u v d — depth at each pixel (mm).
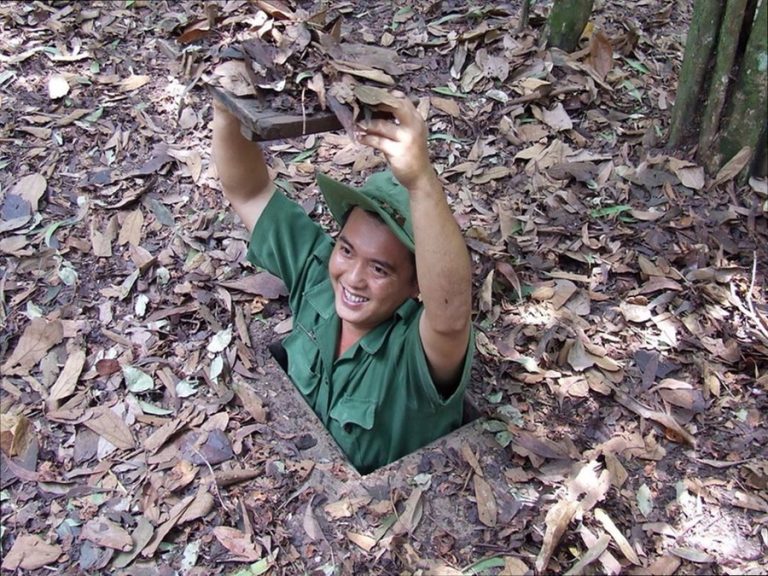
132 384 2365
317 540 2010
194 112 3334
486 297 2621
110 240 2809
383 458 2268
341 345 2234
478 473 2141
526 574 1942
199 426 2266
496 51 3615
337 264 2084
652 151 3197
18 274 2664
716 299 2648
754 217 2934
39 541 2014
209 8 2564
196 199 3008
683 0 4121
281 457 2184
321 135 3326
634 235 2877
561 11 3523
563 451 2207
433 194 1768
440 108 3371
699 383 2428
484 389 2381
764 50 2824
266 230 2395
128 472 2162
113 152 3160
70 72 3506
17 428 2203
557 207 2994
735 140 3000
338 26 2182
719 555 2021
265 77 1906
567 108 3404
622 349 2521
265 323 2578
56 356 2428
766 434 2295
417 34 3736
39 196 2936
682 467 2209
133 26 3799
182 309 2586
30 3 3857
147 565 1983
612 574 1957
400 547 1992
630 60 3668
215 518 2066
